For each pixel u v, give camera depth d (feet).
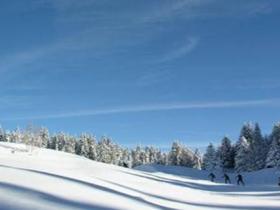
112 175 87.76
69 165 99.19
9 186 39.91
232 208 59.41
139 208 42.27
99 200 41.91
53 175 51.78
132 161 490.49
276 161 285.43
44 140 422.82
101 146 417.69
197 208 55.36
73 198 40.19
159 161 495.41
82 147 406.41
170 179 130.52
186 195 73.31
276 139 288.71
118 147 458.50
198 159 413.39
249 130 319.06
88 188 47.50
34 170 54.65
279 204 65.87
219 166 338.75
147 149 514.27
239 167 302.45
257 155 306.96
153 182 88.38
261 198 80.84
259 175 197.88
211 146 345.92
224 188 121.19
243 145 303.27
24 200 35.73
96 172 89.15
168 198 63.36
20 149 127.03
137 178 90.27
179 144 416.05
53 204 36.22
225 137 344.69
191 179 172.14
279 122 291.58
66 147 415.03
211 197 75.82
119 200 44.45
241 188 121.90
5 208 32.50
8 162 67.82
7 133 394.93
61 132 432.25
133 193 55.31
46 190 41.09
